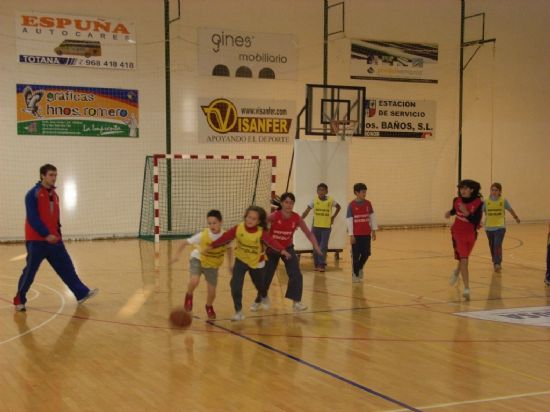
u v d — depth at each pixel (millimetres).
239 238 7727
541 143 21984
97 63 16984
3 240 16297
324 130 14477
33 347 6625
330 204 11750
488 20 20969
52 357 6258
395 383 5488
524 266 12648
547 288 10266
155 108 17625
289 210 8273
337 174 13156
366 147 19906
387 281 10852
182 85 17844
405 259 13539
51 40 16547
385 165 20156
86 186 17062
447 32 20516
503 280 11008
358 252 10656
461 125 20906
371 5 19625
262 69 18625
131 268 12102
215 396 5129
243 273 7871
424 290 10039
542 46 21688
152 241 16656
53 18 16547
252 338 7031
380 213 20203
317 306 8797
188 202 18125
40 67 16500
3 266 12414
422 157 20547
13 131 16359
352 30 19484
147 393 5199
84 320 7863
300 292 8422
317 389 5312
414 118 20344
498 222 11945
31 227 8164
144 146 17578
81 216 17062
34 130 16531
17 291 8891
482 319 8039
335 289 10094
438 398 5102
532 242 16828
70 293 9617
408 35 20094
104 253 14297
